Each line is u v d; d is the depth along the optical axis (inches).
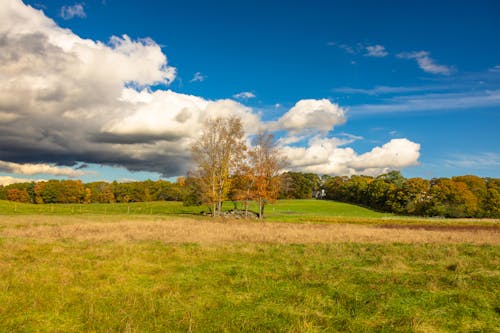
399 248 749.3
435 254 668.7
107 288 412.2
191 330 291.1
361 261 602.5
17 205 2699.3
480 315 337.1
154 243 789.2
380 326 309.1
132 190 5305.1
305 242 852.0
